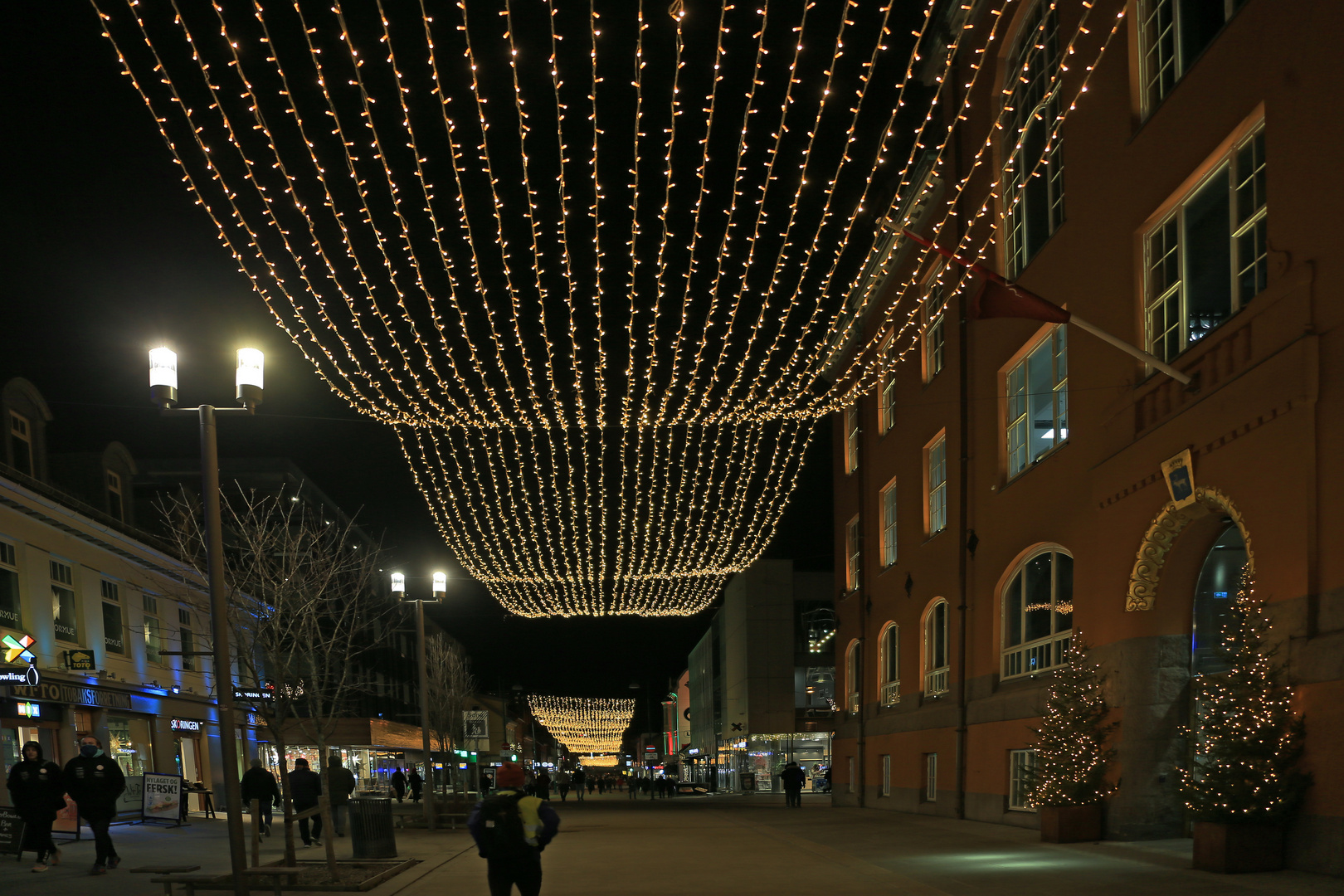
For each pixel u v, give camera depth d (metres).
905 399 29.08
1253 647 12.07
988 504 22.42
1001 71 22.06
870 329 32.78
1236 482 13.00
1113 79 16.88
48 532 23.58
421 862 15.87
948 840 17.95
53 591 23.75
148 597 28.67
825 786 52.16
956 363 24.62
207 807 28.20
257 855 14.23
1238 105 13.27
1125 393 16.05
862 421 33.59
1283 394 11.95
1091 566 17.23
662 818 28.28
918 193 25.73
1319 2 11.65
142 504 36.75
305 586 17.95
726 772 68.31
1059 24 19.38
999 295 13.16
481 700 90.38
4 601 21.73
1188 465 13.98
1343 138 11.19
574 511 35.78
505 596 41.94
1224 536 14.91
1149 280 15.92
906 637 28.55
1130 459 15.70
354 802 15.66
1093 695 16.50
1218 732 11.98
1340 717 10.90
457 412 25.62
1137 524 15.51
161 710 28.50
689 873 13.66
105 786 14.34
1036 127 20.61
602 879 13.09
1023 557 20.69
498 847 7.76
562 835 21.30
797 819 26.16
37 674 20.72
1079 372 17.98
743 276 20.22
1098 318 17.20
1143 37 16.36
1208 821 11.93
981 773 22.14
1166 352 15.38
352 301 18.08
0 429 23.06
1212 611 15.24
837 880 12.62
